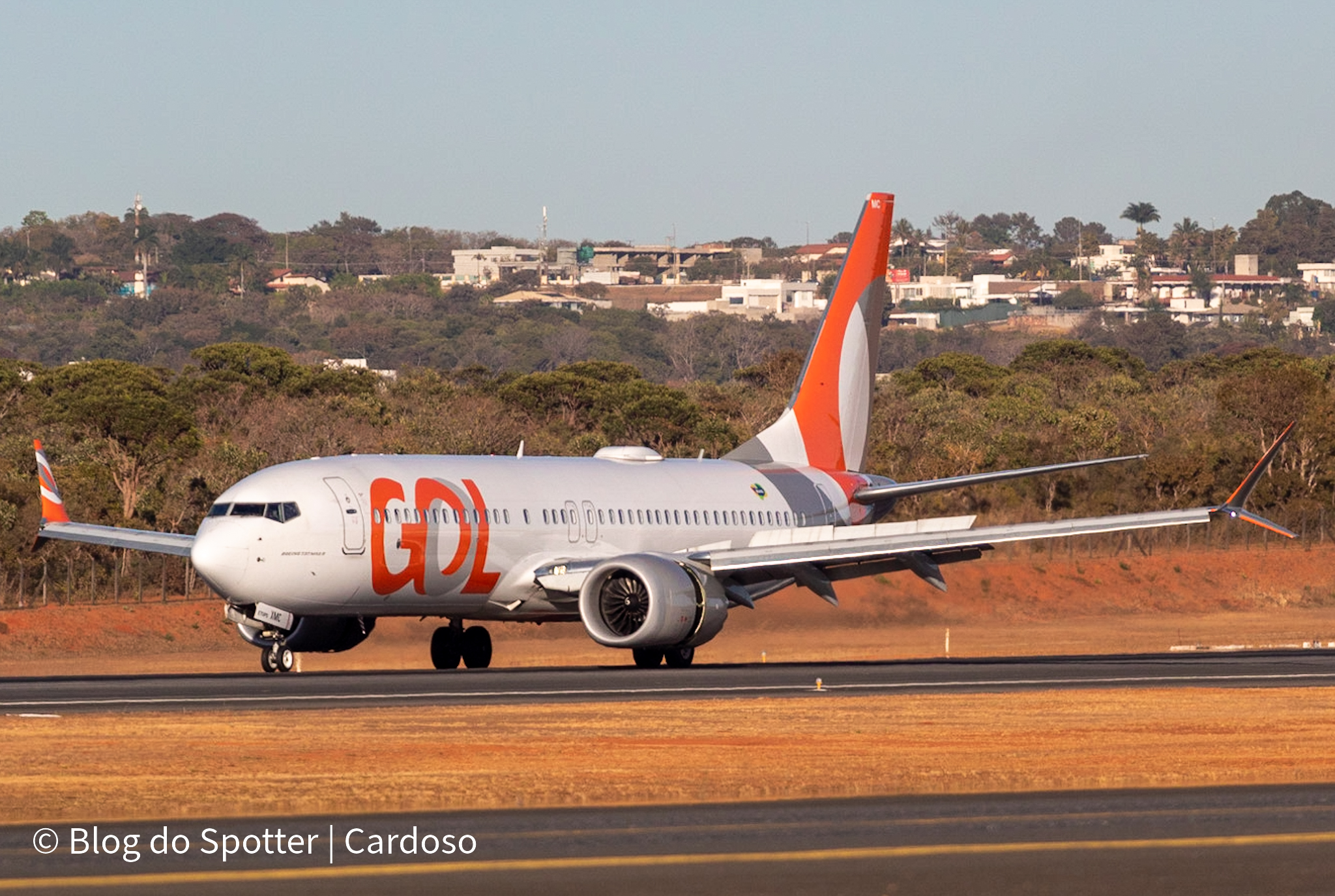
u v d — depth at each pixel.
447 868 59.59
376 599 152.75
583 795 74.94
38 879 58.16
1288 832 66.38
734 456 196.25
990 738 95.50
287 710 107.06
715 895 55.66
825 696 120.56
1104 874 58.75
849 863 60.28
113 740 91.25
